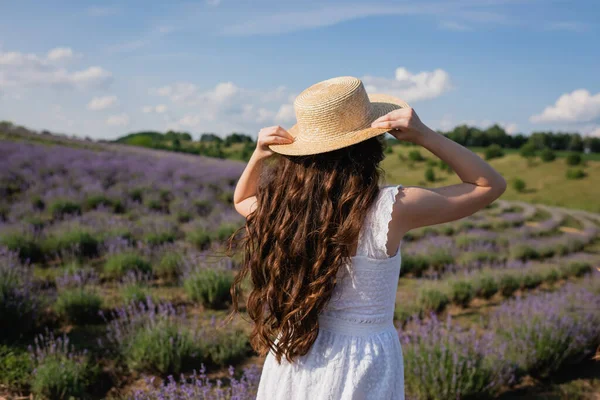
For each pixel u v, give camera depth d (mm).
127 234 9211
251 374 3570
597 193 56125
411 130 1293
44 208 12359
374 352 1366
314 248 1354
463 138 109750
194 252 8062
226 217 11680
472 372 3838
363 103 1424
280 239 1383
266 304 1486
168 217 11906
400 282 8359
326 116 1384
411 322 5719
